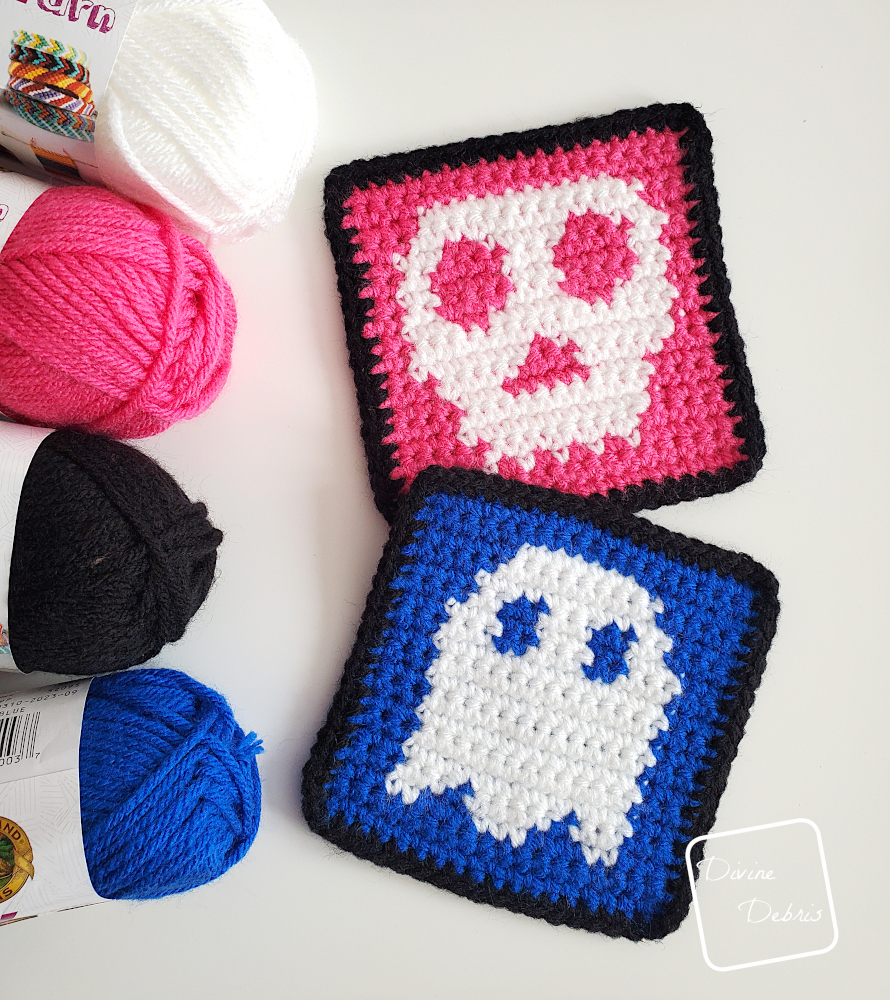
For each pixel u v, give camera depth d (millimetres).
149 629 625
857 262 805
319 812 711
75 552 581
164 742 625
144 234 604
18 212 599
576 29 807
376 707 728
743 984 759
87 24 567
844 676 786
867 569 792
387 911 750
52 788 606
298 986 741
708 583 762
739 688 753
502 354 780
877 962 765
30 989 730
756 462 771
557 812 740
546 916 730
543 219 786
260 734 753
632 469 777
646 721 750
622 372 783
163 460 769
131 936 740
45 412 632
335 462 778
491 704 741
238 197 624
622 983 756
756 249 803
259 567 766
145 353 604
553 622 751
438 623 739
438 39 803
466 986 748
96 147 613
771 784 776
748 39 812
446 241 780
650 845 743
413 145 800
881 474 796
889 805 778
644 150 787
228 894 746
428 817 727
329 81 798
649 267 785
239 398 777
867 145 810
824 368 798
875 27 812
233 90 577
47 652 600
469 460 771
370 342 769
